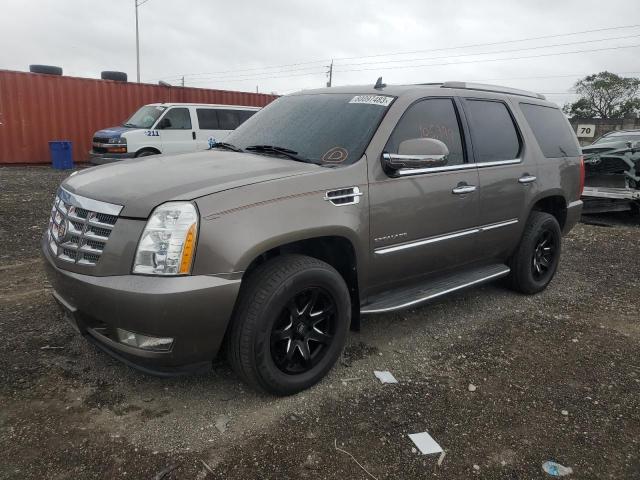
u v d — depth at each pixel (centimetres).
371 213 329
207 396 304
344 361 355
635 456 269
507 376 346
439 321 434
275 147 365
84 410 285
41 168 1453
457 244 401
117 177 304
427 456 262
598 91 4944
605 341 407
